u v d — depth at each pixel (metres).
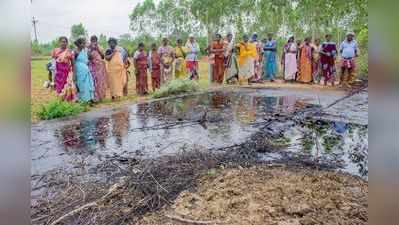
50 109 5.34
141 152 4.03
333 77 7.97
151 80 7.36
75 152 3.99
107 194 3.16
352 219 2.73
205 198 3.11
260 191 3.19
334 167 3.65
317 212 2.85
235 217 2.81
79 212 2.87
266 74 8.56
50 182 3.30
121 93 6.74
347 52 7.72
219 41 8.19
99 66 6.37
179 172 3.57
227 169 3.66
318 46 8.19
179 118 5.49
